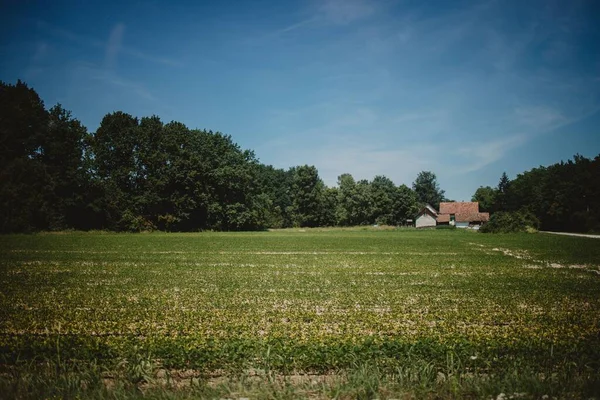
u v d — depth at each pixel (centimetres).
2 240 5031
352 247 4416
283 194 15012
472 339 1062
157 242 5000
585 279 2206
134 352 940
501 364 885
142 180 8462
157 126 8800
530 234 7238
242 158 9731
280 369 886
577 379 809
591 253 3662
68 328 1210
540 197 9819
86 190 7425
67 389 782
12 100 6925
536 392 764
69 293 1775
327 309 1479
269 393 766
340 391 765
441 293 1792
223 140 9581
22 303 1569
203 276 2298
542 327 1208
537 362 894
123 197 7956
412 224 14025
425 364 863
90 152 7794
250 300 1639
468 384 793
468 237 6412
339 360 904
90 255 3369
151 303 1573
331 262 3003
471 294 1770
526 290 1869
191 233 7869
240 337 1100
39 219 6738
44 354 933
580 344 1000
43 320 1298
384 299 1656
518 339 1062
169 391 779
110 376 867
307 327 1211
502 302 1605
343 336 1096
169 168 8475
